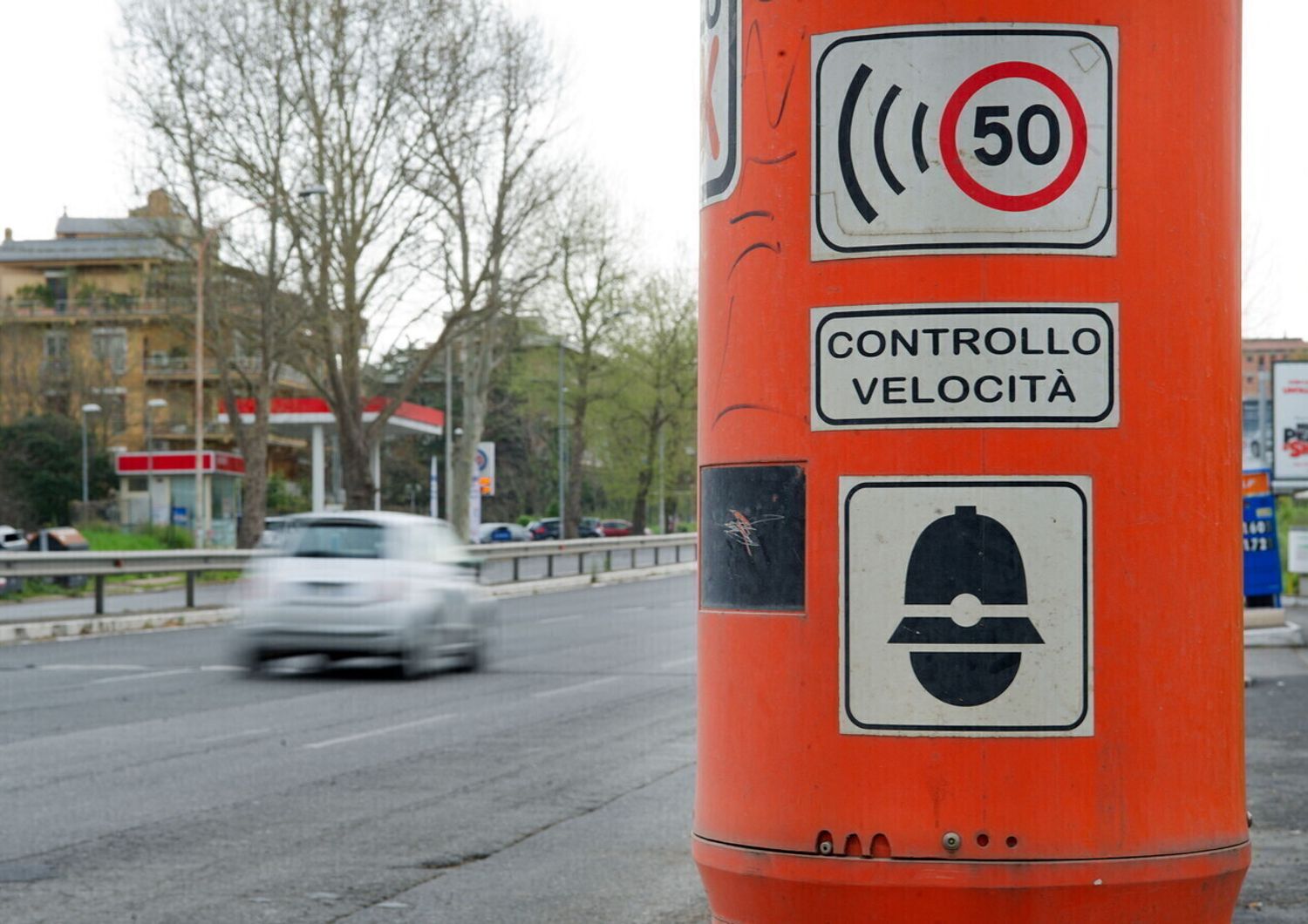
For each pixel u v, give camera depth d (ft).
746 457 9.86
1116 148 9.36
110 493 258.57
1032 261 9.27
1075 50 9.32
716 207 10.26
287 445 318.04
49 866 24.17
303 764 34.94
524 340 213.87
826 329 9.53
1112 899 9.20
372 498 144.05
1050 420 9.23
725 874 9.93
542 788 31.76
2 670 57.26
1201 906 9.53
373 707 46.16
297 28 134.31
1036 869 9.12
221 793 30.96
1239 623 9.86
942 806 9.24
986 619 9.22
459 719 43.11
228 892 22.44
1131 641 9.27
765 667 9.72
